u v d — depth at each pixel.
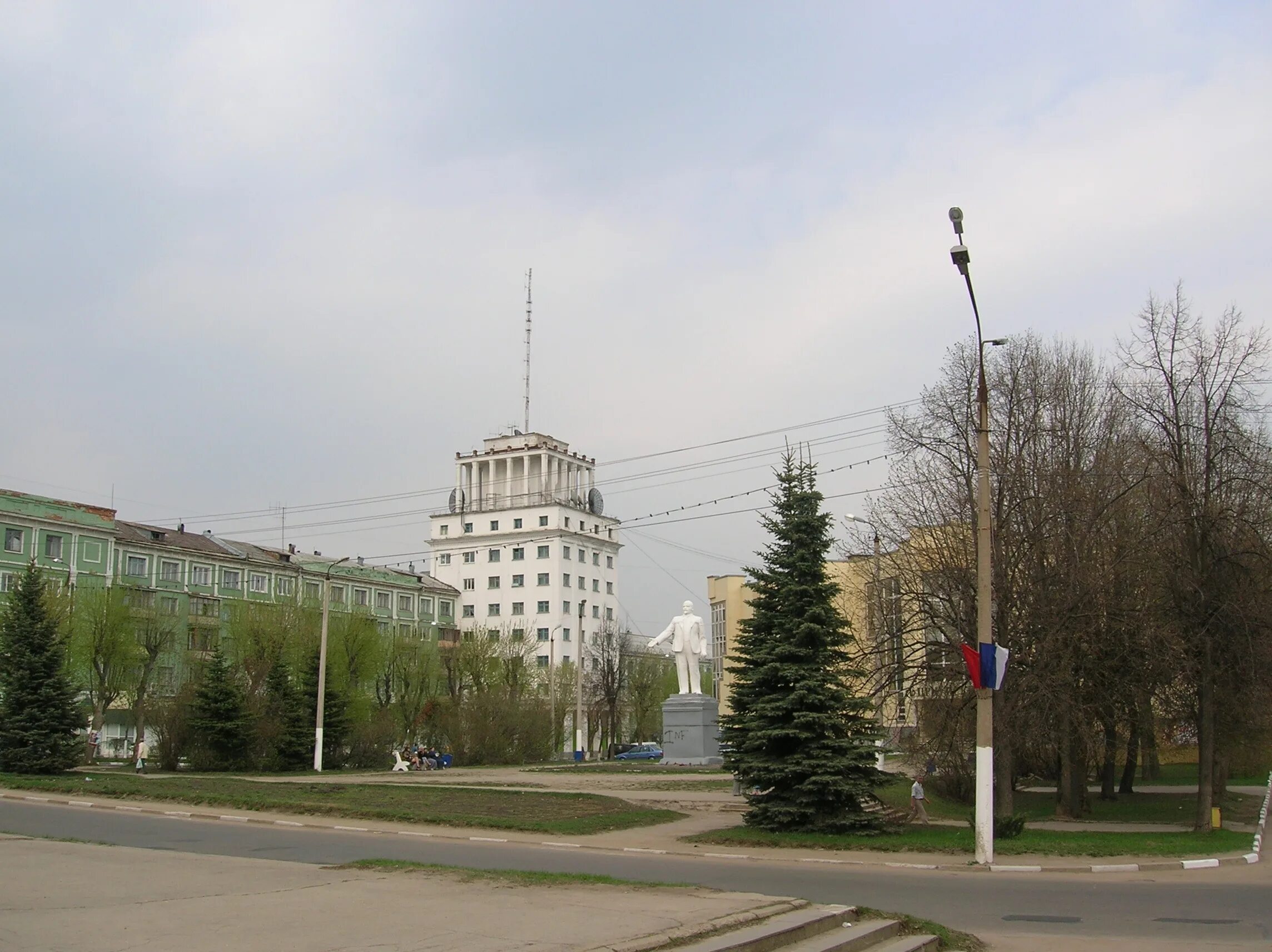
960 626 28.81
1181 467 28.19
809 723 25.41
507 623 114.75
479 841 23.78
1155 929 14.23
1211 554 27.98
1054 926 14.38
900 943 12.34
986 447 22.19
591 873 18.45
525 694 76.56
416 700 68.69
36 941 10.03
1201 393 28.80
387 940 10.22
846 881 18.52
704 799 35.03
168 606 75.06
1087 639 27.78
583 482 128.62
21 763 37.25
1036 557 28.70
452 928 10.90
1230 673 28.08
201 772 47.91
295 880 14.30
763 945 11.00
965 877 19.61
